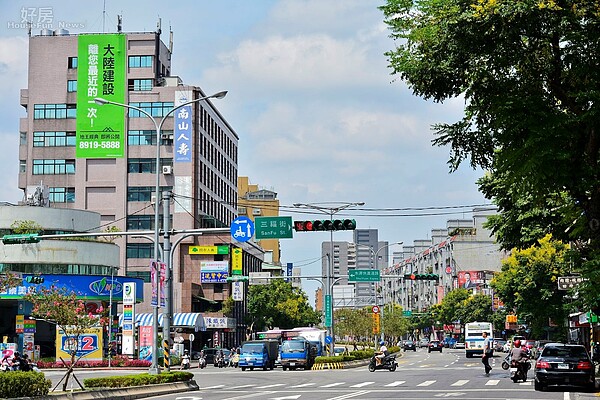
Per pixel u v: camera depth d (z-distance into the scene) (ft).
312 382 128.06
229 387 118.11
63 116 328.29
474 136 81.35
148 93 323.78
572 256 83.35
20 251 221.05
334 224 123.34
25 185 326.85
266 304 367.25
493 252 477.36
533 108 69.72
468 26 69.41
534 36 69.51
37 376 76.43
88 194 323.78
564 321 223.51
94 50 327.06
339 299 444.96
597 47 68.59
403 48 76.07
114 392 91.71
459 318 409.90
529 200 116.98
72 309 99.45
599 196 75.25
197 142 326.85
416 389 104.99
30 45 331.98
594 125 68.80
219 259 332.80
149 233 116.88
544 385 99.60
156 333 110.32
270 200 545.03
